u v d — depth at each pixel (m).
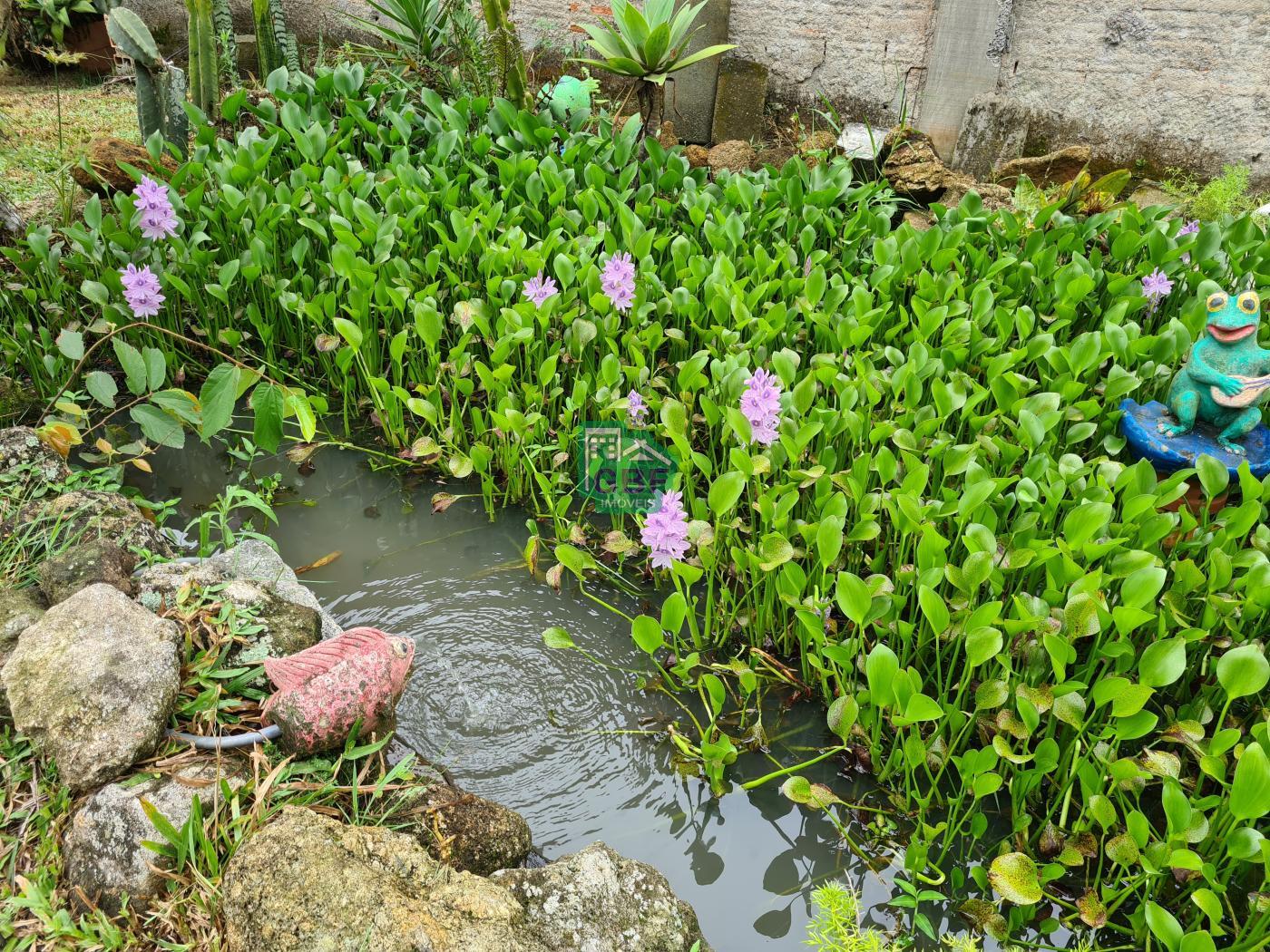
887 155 6.37
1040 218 4.89
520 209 4.68
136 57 5.12
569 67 7.40
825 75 7.09
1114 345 3.61
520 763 2.69
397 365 4.02
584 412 3.99
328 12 7.85
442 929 1.85
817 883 2.45
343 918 1.83
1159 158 6.61
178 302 4.46
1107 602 2.80
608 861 2.13
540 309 3.88
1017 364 3.93
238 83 6.36
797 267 4.38
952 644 2.97
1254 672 2.13
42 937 1.91
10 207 4.88
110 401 2.91
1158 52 6.36
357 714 2.34
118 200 4.43
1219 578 2.56
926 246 4.35
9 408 3.95
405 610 3.22
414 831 2.21
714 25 6.96
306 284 4.25
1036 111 6.78
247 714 2.43
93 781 2.10
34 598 2.62
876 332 4.21
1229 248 4.50
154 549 2.98
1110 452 3.41
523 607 3.27
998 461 3.30
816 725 2.90
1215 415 3.17
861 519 2.98
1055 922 2.26
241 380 2.65
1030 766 2.67
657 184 5.25
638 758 2.74
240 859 1.92
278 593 2.88
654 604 3.33
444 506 3.61
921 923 2.29
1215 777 2.22
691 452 3.27
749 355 3.64
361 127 5.52
